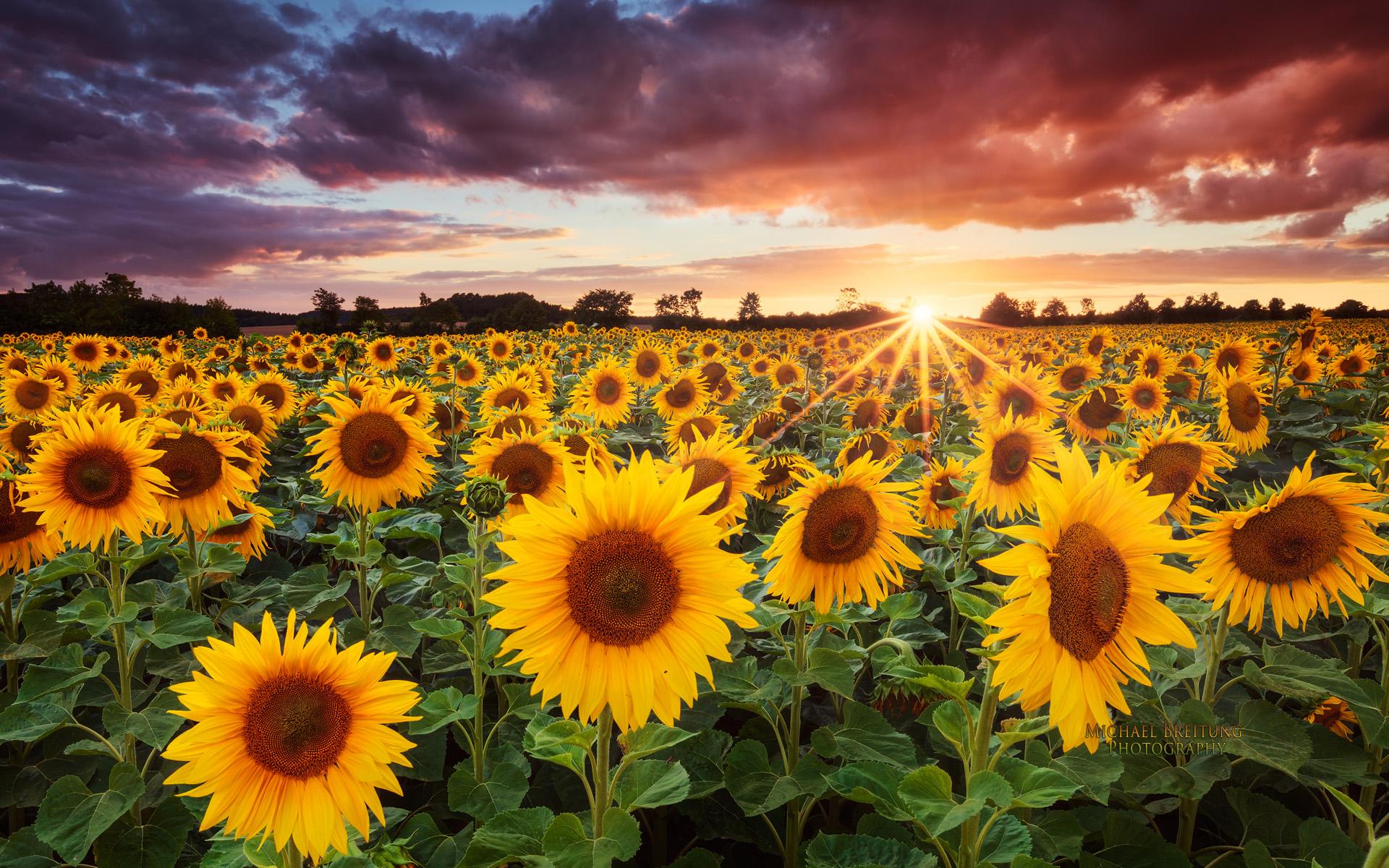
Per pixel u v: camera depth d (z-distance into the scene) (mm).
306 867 2840
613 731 3920
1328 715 4168
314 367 16609
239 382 10344
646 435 10805
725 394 12945
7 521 4539
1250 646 3838
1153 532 2289
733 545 6824
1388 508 4605
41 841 3432
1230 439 8070
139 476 4223
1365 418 10828
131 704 4012
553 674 2426
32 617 4551
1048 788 2322
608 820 2535
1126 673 2314
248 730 2393
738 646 4238
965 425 9562
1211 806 3961
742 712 5070
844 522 3543
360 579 4941
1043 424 7359
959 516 5258
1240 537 3492
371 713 2463
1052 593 2170
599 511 2424
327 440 5379
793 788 3445
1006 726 2682
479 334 36125
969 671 4723
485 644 3777
